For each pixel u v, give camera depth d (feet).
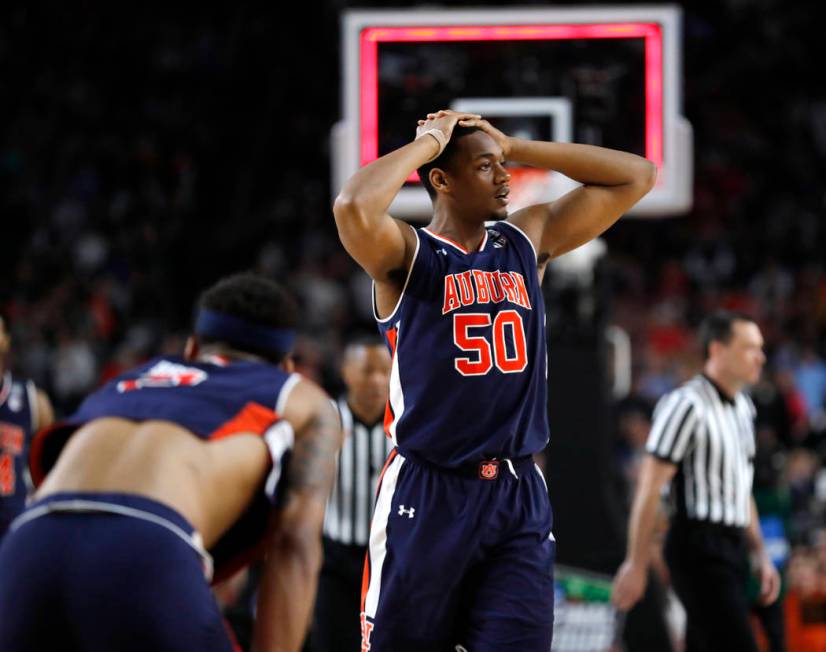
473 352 13.30
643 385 52.49
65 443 11.07
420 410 13.34
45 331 53.98
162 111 79.10
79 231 67.10
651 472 21.30
